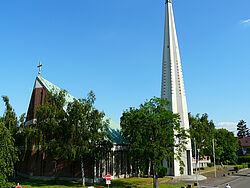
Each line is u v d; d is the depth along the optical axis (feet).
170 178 140.26
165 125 102.99
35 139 111.96
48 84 143.95
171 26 172.14
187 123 159.22
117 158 137.18
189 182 129.08
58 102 116.37
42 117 114.11
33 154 132.05
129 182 121.39
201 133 174.50
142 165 107.96
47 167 126.62
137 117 101.09
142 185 113.80
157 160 100.42
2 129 82.28
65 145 106.32
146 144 99.96
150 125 101.40
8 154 82.12
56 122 110.73
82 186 107.34
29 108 153.48
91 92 114.52
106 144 111.75
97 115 111.96
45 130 111.34
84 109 110.32
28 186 105.60
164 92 163.63
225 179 142.41
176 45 169.58
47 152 112.88
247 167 231.50
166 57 168.96
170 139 102.47
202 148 184.75
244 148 371.76
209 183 125.39
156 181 99.71
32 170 130.82
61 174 124.36
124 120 110.01
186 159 151.53
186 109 162.20
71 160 123.03
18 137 128.36
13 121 129.49
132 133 103.76
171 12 175.01
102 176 125.39
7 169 83.61
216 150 210.38
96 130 111.45
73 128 104.73
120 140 144.87
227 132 261.44
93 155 108.99
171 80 162.50
